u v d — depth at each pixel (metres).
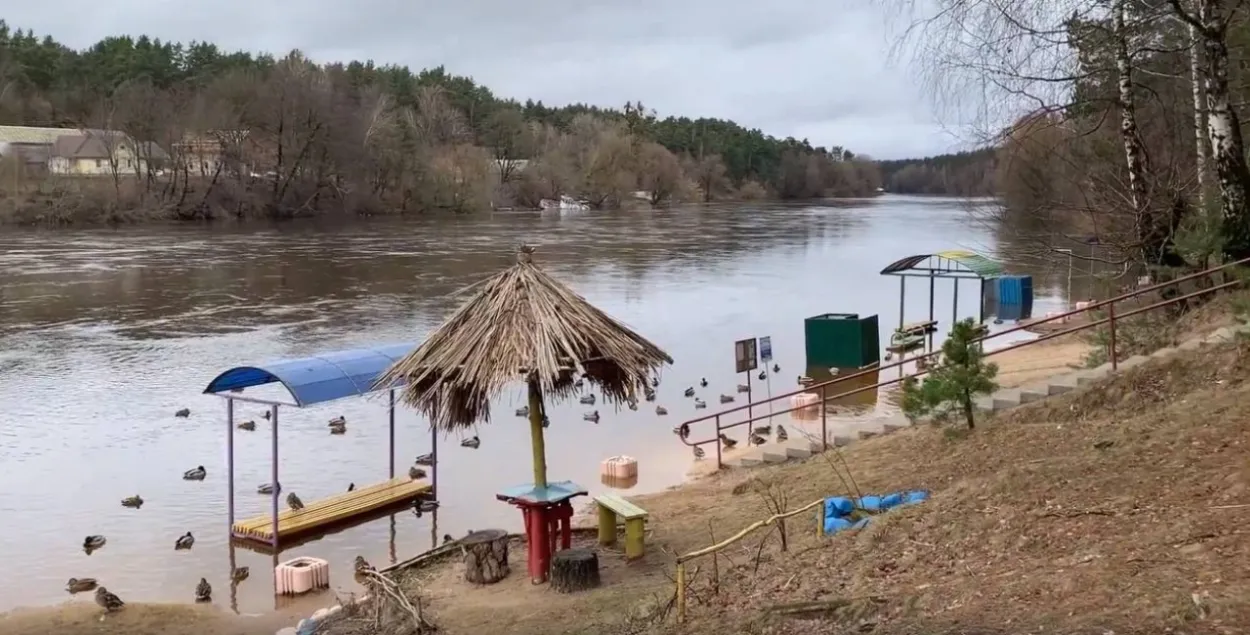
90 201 97.19
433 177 126.56
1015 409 15.97
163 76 148.00
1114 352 15.79
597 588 12.55
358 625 12.25
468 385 12.47
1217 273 18.02
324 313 43.84
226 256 67.44
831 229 105.50
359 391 17.64
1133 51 19.56
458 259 67.25
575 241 84.44
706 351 35.34
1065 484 10.35
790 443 19.84
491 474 21.17
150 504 19.38
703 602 10.12
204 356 34.25
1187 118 23.39
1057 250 25.61
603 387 13.38
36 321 41.25
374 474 21.36
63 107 138.75
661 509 16.95
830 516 12.32
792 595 9.51
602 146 154.38
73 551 16.91
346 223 105.31
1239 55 19.83
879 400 25.94
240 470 21.62
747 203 186.62
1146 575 7.60
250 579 15.59
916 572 9.20
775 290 53.25
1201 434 10.98
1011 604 7.72
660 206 166.00
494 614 11.95
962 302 48.03
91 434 24.56
